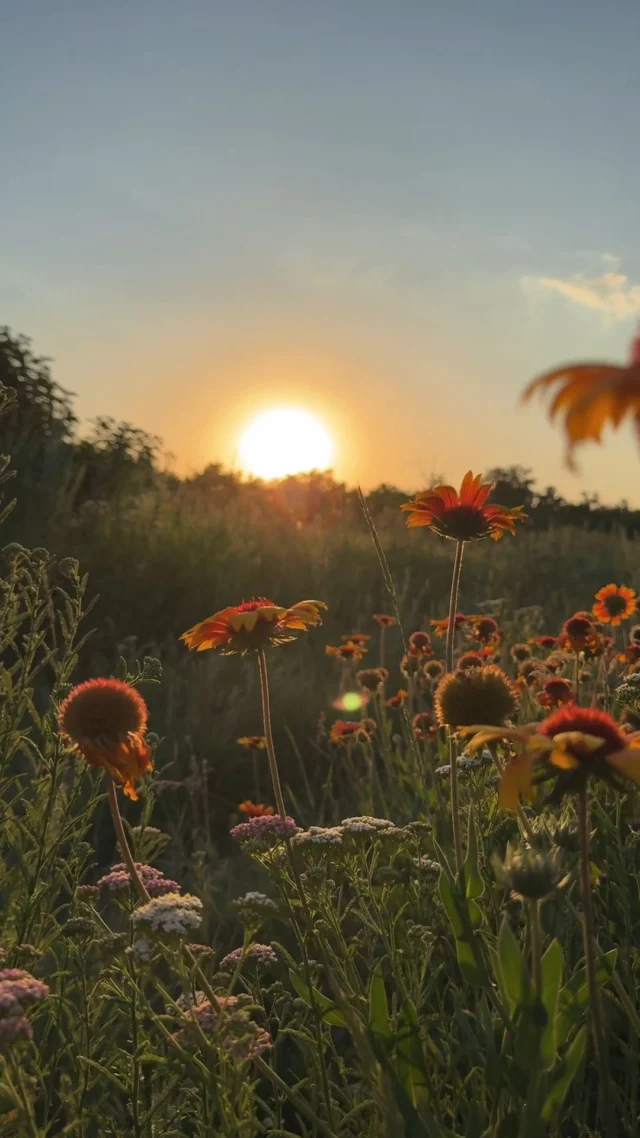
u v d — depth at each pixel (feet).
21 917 8.84
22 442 29.30
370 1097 8.37
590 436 3.51
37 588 10.70
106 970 7.79
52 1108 9.09
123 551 27.66
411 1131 7.04
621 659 15.53
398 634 27.89
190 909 7.29
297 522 42.57
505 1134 6.95
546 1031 6.72
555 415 3.75
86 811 9.48
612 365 3.74
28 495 28.14
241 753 20.58
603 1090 6.28
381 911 9.29
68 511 29.19
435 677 18.45
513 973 6.89
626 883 9.61
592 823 10.63
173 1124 8.11
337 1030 11.17
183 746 19.80
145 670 9.94
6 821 9.55
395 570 36.42
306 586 31.42
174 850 15.85
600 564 39.17
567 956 9.25
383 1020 7.49
